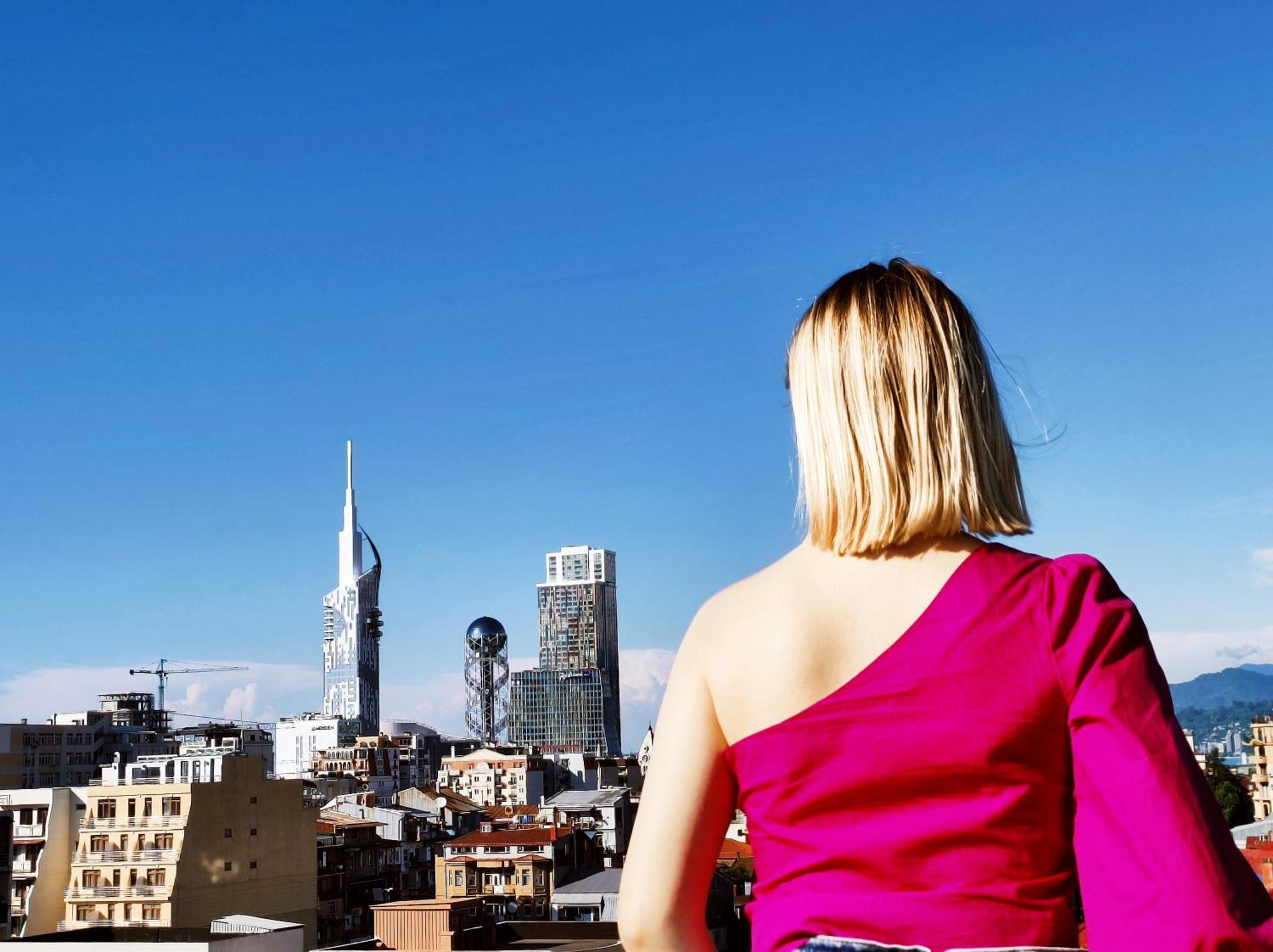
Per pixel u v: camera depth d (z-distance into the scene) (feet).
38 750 476.13
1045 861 5.05
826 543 5.79
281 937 150.30
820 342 5.97
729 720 5.58
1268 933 4.32
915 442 5.63
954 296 5.97
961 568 5.50
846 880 5.16
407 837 391.45
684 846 5.53
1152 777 4.70
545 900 332.80
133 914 281.33
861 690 5.27
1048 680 5.15
